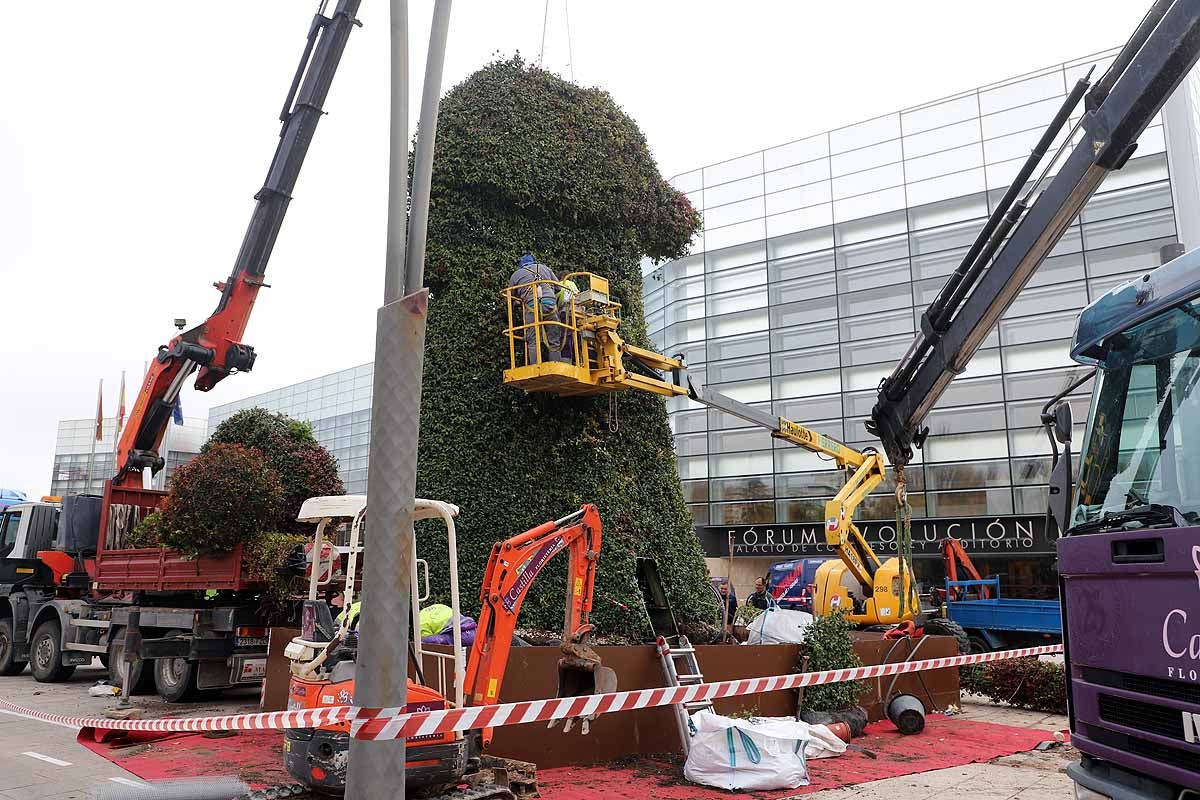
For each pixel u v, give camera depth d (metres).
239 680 11.08
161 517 11.54
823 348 30.62
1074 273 26.39
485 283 11.19
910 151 29.84
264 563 10.94
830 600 15.12
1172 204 24.89
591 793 6.94
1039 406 26.52
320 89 13.59
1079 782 4.25
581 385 10.48
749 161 33.06
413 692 6.09
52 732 9.16
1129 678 3.95
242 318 13.71
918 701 10.14
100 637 12.90
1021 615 16.28
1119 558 4.00
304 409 53.75
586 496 10.98
